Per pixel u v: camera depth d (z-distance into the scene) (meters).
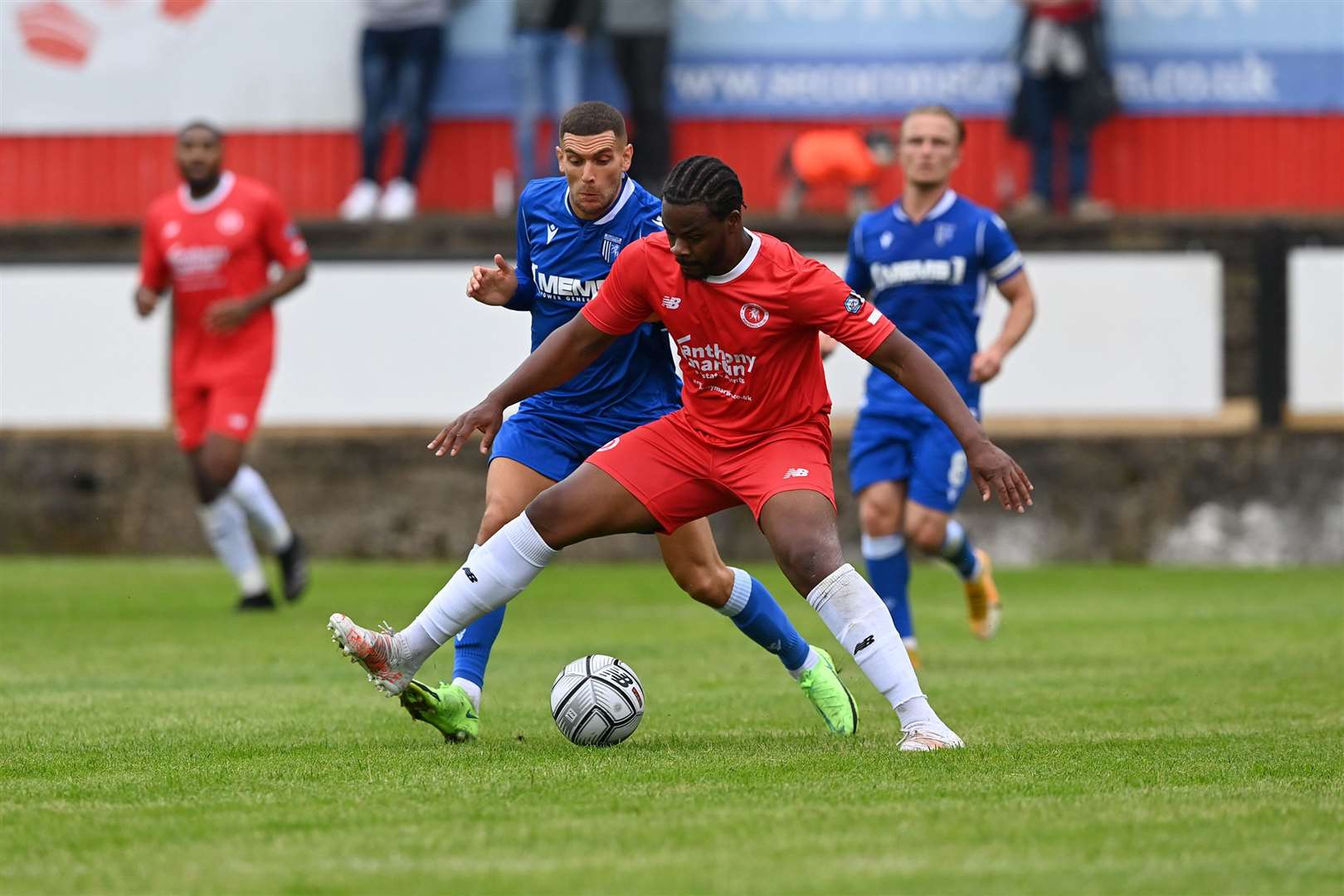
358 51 61.62
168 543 59.12
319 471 58.81
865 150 57.97
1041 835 14.35
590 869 13.19
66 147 62.38
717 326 18.72
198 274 41.00
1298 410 57.88
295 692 26.47
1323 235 57.69
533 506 19.70
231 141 62.19
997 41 60.94
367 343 58.81
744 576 21.31
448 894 12.45
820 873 13.00
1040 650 32.84
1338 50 61.03
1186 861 13.37
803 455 19.27
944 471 30.56
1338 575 52.81
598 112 21.14
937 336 31.19
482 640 21.59
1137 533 57.66
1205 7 61.03
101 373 59.19
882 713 23.92
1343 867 13.20
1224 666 29.73
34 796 16.67
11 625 38.06
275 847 14.09
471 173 62.03
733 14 61.41
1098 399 57.81
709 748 19.77
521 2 57.72
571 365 19.53
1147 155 61.53
